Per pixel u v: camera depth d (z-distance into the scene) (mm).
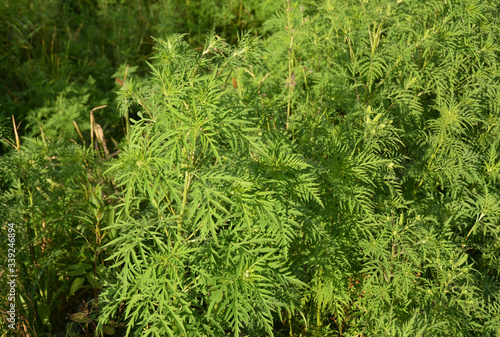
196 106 1951
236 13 6906
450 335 2691
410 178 3463
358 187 2795
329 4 3600
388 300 2768
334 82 3424
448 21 3566
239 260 2180
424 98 3807
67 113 4844
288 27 3623
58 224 3174
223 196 2012
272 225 2143
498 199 3363
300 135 3309
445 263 2803
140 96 2279
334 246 2754
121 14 6562
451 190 3461
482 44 3627
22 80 5664
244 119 2137
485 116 3680
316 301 3020
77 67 5969
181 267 2156
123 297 2283
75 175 3062
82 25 6578
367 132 2963
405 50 3203
